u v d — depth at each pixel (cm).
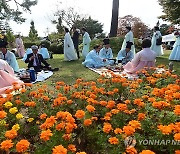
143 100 322
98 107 304
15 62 726
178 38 1077
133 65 671
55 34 3291
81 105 320
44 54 1323
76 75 742
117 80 392
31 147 238
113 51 1452
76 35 1286
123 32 3241
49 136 214
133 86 379
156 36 1267
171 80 439
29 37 3375
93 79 658
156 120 258
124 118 274
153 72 531
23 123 290
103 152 233
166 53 1531
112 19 1770
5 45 712
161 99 305
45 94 356
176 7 1922
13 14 2092
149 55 651
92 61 898
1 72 535
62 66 959
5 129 251
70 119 238
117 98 359
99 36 4200
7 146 198
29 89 366
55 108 311
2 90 496
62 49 1931
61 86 399
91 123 248
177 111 242
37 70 807
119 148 219
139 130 248
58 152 181
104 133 246
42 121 284
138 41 1443
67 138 227
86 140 268
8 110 292
